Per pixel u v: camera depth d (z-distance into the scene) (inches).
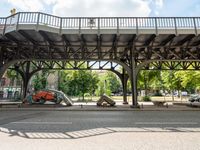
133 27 584.4
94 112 580.4
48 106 759.7
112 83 3011.8
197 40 652.7
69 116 465.1
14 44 698.2
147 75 1317.7
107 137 237.6
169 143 209.6
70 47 737.0
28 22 547.5
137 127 311.0
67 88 1668.3
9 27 571.5
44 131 274.1
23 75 882.8
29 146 196.1
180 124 343.6
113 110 638.5
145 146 197.0
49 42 671.1
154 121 380.5
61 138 231.5
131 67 688.4
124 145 201.2
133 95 685.3
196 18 582.6
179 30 575.5
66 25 584.4
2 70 682.2
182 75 1231.5
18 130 280.5
